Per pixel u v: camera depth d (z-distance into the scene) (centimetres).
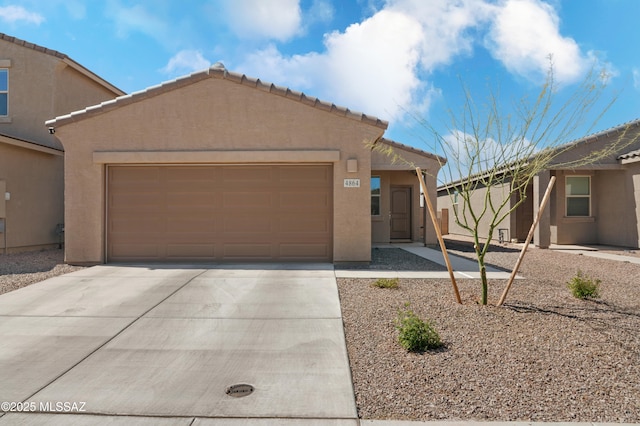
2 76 1463
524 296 714
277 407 365
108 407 365
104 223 1025
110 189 1036
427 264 1061
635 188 1423
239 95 1008
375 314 613
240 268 955
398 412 356
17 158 1304
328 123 1009
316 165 1026
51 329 561
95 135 1018
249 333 545
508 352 474
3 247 1253
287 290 754
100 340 523
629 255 1294
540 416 347
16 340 523
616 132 1460
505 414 350
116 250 1034
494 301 682
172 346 504
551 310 630
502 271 974
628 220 1462
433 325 561
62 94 1496
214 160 1005
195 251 1030
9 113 1445
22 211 1322
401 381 411
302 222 1029
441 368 437
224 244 1029
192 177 1030
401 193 1809
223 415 353
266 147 1009
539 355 465
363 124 1008
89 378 421
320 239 1030
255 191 1027
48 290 759
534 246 1520
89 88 1662
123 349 496
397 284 781
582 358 457
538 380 409
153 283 808
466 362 450
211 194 1030
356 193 1005
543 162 645
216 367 446
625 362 447
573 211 1628
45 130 1438
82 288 771
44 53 1449
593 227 1616
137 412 357
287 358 469
